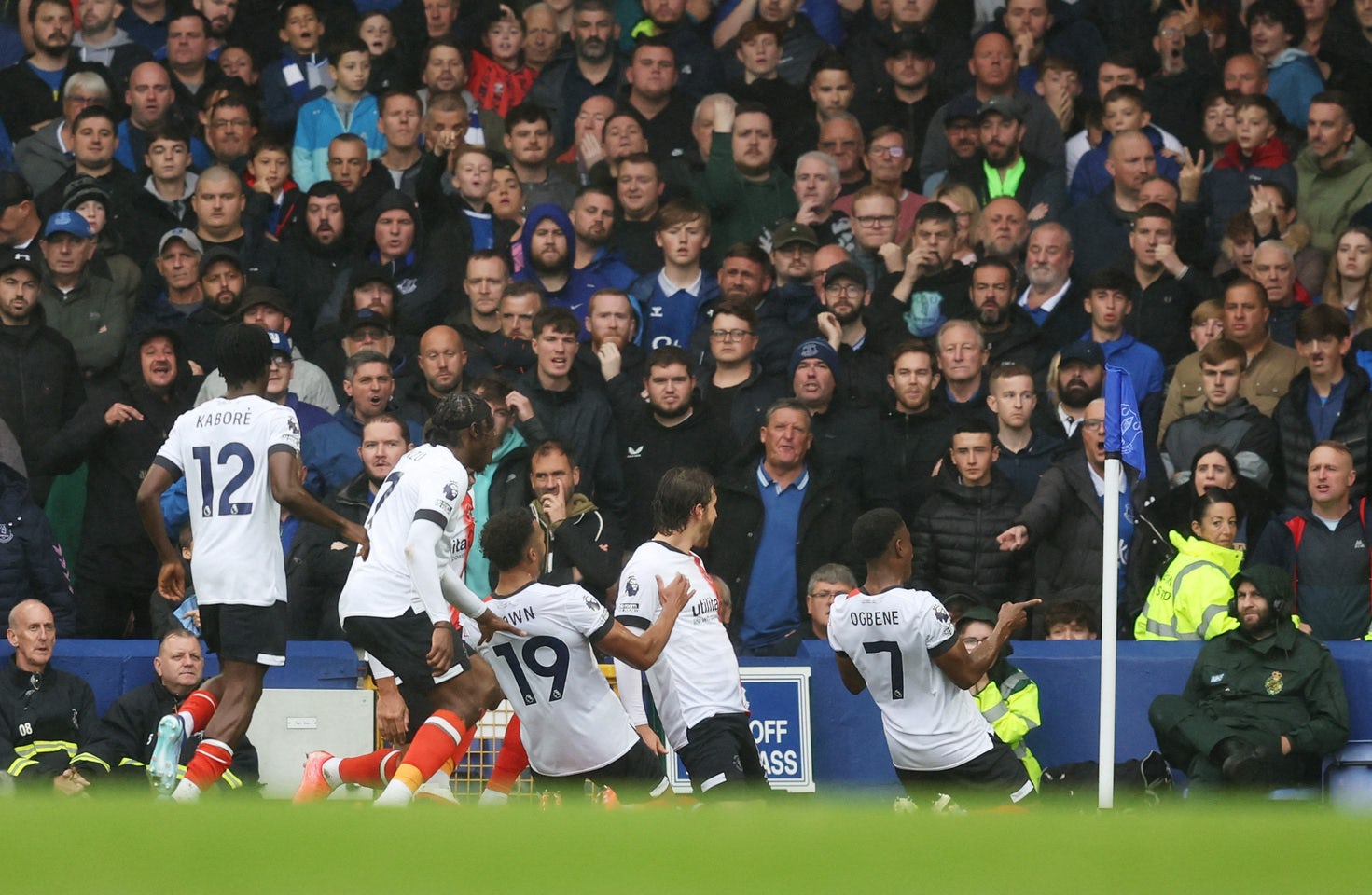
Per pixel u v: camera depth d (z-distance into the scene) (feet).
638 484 138.10
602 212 155.84
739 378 142.61
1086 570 129.80
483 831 58.90
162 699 113.09
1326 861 53.98
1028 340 147.33
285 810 63.52
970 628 115.55
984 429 130.62
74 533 142.82
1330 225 163.63
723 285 151.64
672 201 154.10
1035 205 164.35
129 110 172.96
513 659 97.40
